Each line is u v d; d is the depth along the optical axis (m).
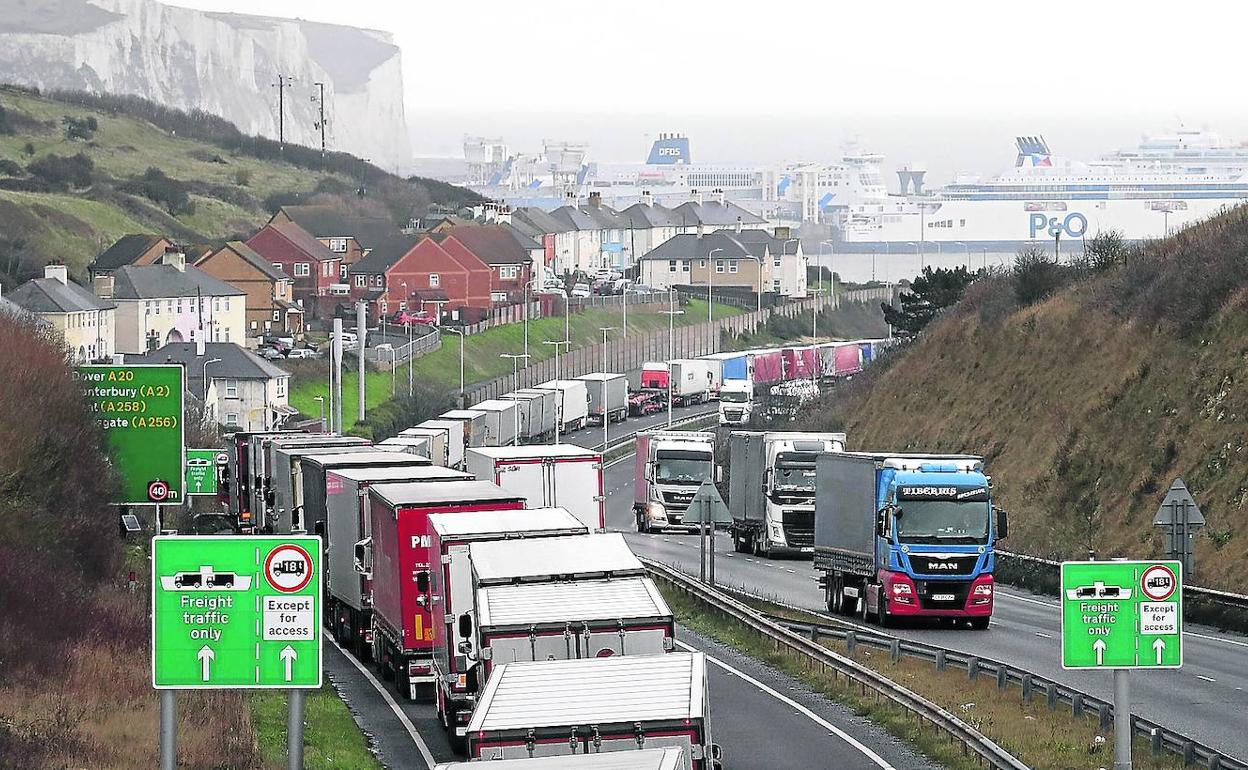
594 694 42.19
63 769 58.09
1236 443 131.50
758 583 130.25
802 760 61.97
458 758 62.56
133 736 64.38
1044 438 161.38
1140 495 137.38
